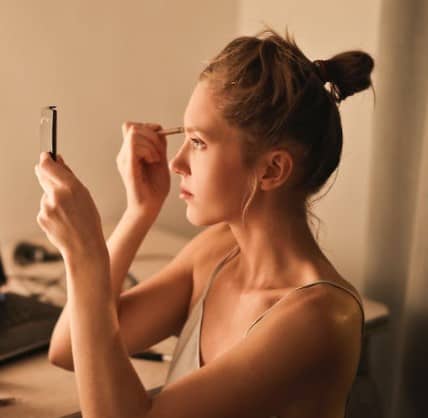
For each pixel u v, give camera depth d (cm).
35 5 160
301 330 78
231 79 81
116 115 179
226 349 90
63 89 170
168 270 106
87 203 83
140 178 103
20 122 166
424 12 138
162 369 110
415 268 142
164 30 181
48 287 147
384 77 147
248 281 92
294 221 87
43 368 110
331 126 84
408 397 150
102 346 80
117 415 77
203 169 84
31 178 171
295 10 172
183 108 190
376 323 127
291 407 80
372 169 153
